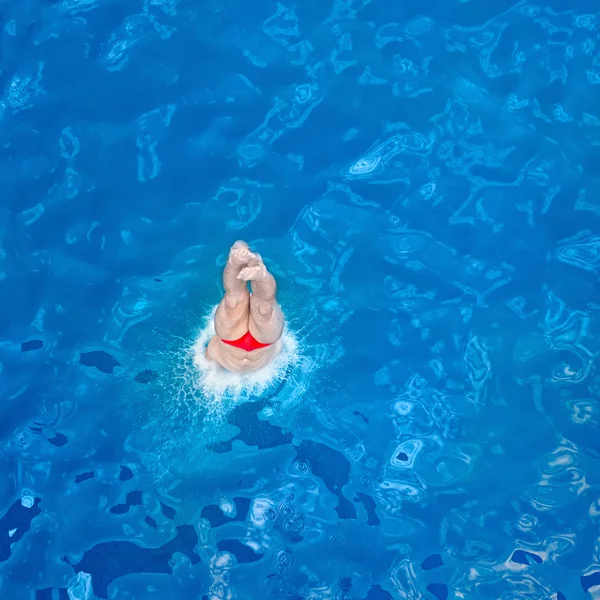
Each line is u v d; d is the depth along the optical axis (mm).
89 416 7207
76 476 7031
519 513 6953
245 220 7715
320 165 7883
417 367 7410
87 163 7855
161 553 6832
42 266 7555
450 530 6938
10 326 7379
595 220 7715
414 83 8133
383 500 7051
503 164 7895
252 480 7113
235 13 8422
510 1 8438
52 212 7699
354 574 6812
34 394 7207
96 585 6695
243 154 7906
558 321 7461
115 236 7664
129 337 7422
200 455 7176
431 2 8453
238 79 8156
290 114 8039
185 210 7746
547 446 7137
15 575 6703
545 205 7770
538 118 8031
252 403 7367
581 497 6965
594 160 7902
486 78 8172
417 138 7961
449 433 7227
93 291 7516
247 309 6285
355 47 8297
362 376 7414
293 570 6820
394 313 7527
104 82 8141
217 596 6723
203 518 6969
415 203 7777
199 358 7371
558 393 7273
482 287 7559
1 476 6973
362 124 8008
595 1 8406
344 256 7648
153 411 7273
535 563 6785
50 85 8133
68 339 7387
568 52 8266
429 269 7605
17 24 8375
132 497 7012
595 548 6797
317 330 7504
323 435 7273
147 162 7871
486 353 7402
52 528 6863
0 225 7648
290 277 7578
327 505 7039
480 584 6746
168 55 8250
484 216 7746
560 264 7602
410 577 6793
